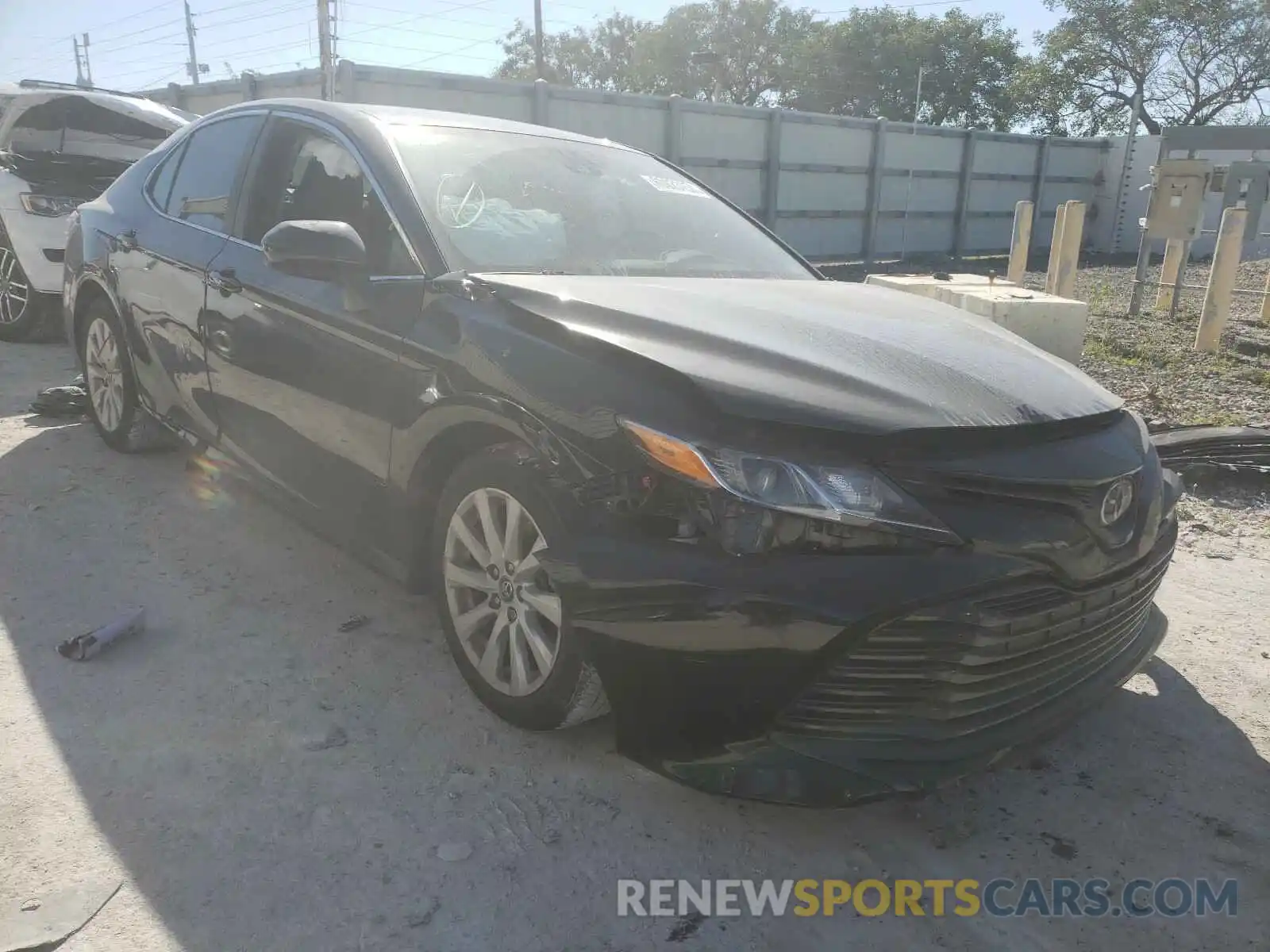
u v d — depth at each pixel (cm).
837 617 206
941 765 218
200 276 373
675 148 1641
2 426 530
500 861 227
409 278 290
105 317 458
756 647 211
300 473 335
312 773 254
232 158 389
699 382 225
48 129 806
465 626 281
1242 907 225
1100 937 215
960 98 4031
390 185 312
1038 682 236
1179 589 397
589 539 230
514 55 5338
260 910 207
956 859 238
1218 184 1471
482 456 263
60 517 409
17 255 723
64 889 209
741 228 388
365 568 378
